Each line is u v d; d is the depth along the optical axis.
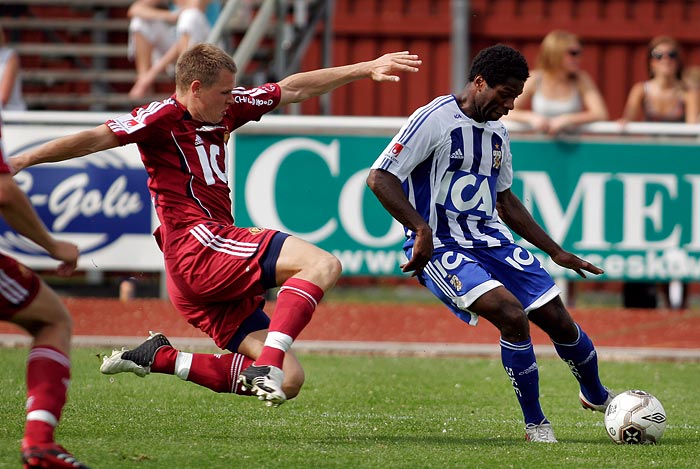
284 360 19.17
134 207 37.91
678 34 57.25
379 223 37.66
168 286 19.83
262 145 37.66
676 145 37.81
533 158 37.81
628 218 37.88
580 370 21.12
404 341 34.81
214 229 18.97
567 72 39.50
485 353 33.03
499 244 20.84
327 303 43.22
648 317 40.09
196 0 44.59
